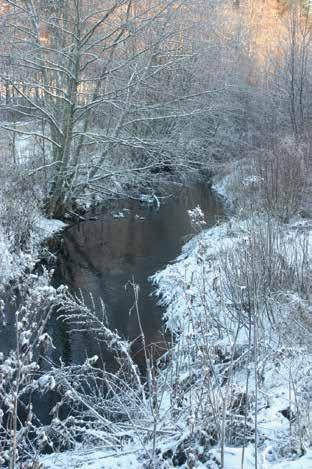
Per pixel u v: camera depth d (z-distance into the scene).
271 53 28.72
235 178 17.56
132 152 20.78
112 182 20.22
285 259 6.64
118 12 18.70
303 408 4.06
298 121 19.31
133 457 4.02
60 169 16.53
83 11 17.20
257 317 5.08
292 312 5.54
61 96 16.17
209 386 3.95
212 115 22.52
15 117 17.44
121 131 19.77
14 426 3.00
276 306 5.92
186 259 10.84
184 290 5.45
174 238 14.66
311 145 13.74
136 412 4.54
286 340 5.25
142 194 21.34
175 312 8.34
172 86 21.59
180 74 21.66
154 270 11.76
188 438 3.90
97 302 9.81
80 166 17.53
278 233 7.69
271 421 4.01
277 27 33.00
